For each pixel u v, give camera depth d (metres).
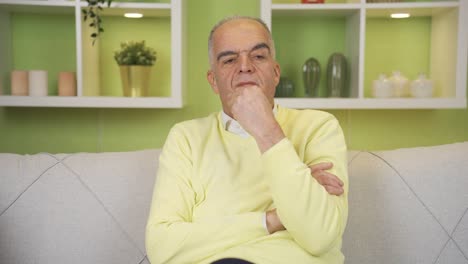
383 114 2.68
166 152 1.50
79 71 2.32
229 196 1.39
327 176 1.28
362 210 1.74
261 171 1.41
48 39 2.60
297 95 2.66
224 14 2.60
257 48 1.38
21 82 2.38
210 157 1.45
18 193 1.75
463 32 2.34
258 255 1.24
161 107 2.50
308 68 2.52
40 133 2.63
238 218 1.28
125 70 2.39
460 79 2.36
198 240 1.28
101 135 2.64
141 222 1.76
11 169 1.78
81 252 1.71
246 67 1.37
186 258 1.29
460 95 2.36
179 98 2.35
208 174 1.43
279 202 1.19
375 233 1.71
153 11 2.43
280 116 1.50
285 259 1.24
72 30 2.61
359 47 2.38
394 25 2.65
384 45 2.66
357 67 2.42
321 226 1.18
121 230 1.75
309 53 2.66
